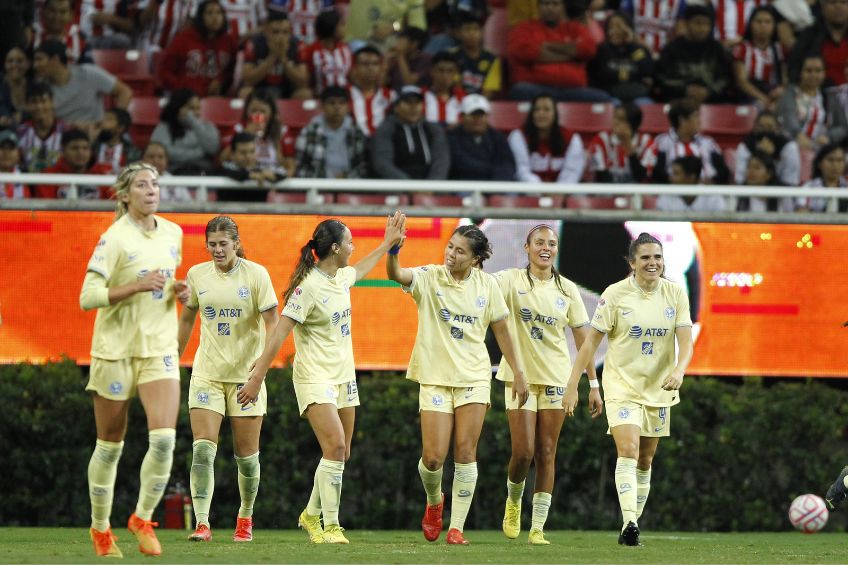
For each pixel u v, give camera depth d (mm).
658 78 60469
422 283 32531
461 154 53250
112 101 56062
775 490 45562
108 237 24609
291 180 47906
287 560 25297
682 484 45125
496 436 44250
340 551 28672
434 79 56812
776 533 43906
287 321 30625
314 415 31453
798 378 47781
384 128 52406
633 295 32969
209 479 32875
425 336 32531
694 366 47219
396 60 58906
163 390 24703
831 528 46156
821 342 47750
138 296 24594
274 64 57938
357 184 48094
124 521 43031
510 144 54438
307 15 62375
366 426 43969
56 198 51219
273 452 43656
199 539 32844
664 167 55125
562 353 34375
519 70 58688
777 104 59781
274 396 43750
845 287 47875
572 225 47156
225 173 48125
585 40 58812
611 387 33250
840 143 58938
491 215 46875
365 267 32312
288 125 56531
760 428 45219
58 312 45500
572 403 32531
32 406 42969
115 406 24641
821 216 47906
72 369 43875
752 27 62156
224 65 58500
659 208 52625
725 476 45312
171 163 53156
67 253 45594
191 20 58750
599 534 40812
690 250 47500
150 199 24906
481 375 32688
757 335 47531
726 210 50156
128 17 61000
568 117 57219
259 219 46281
